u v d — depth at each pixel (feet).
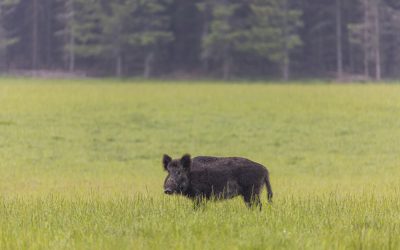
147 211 160.76
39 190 284.00
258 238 124.67
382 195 225.56
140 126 533.55
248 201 175.52
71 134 490.49
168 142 469.16
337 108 644.69
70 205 180.04
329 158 415.23
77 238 127.95
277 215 151.33
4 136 471.21
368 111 622.54
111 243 121.90
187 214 153.28
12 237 128.06
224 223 138.62
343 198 203.41
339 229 134.00
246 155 425.69
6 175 343.67
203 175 171.63
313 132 513.45
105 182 317.42
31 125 522.47
